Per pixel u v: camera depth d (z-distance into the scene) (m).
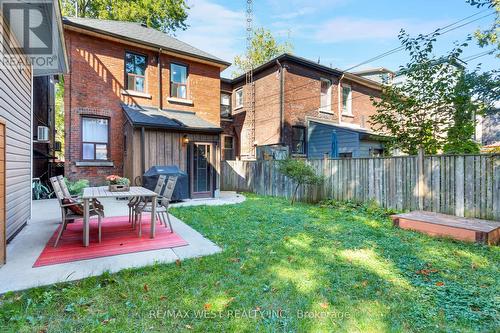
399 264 3.37
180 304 2.42
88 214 3.96
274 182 10.18
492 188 5.02
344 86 15.23
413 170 6.30
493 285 2.80
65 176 8.62
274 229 5.00
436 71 6.32
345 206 7.30
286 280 2.89
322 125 12.72
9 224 4.11
